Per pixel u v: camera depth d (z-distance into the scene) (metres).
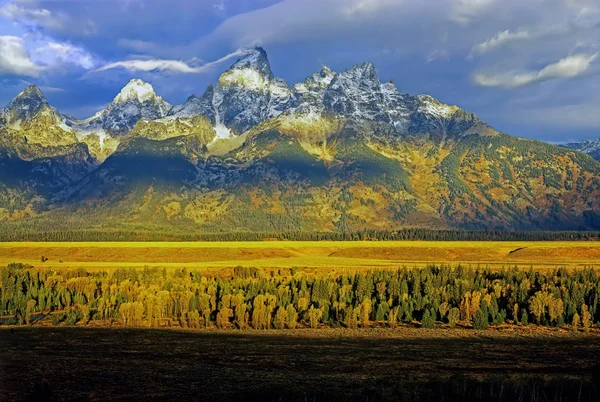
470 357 152.88
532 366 145.00
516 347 164.75
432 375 135.12
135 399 118.62
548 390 122.38
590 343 170.88
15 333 176.25
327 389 123.12
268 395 118.81
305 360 147.00
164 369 138.00
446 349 161.25
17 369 137.50
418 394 118.56
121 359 146.62
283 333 179.75
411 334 180.12
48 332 177.75
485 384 124.19
